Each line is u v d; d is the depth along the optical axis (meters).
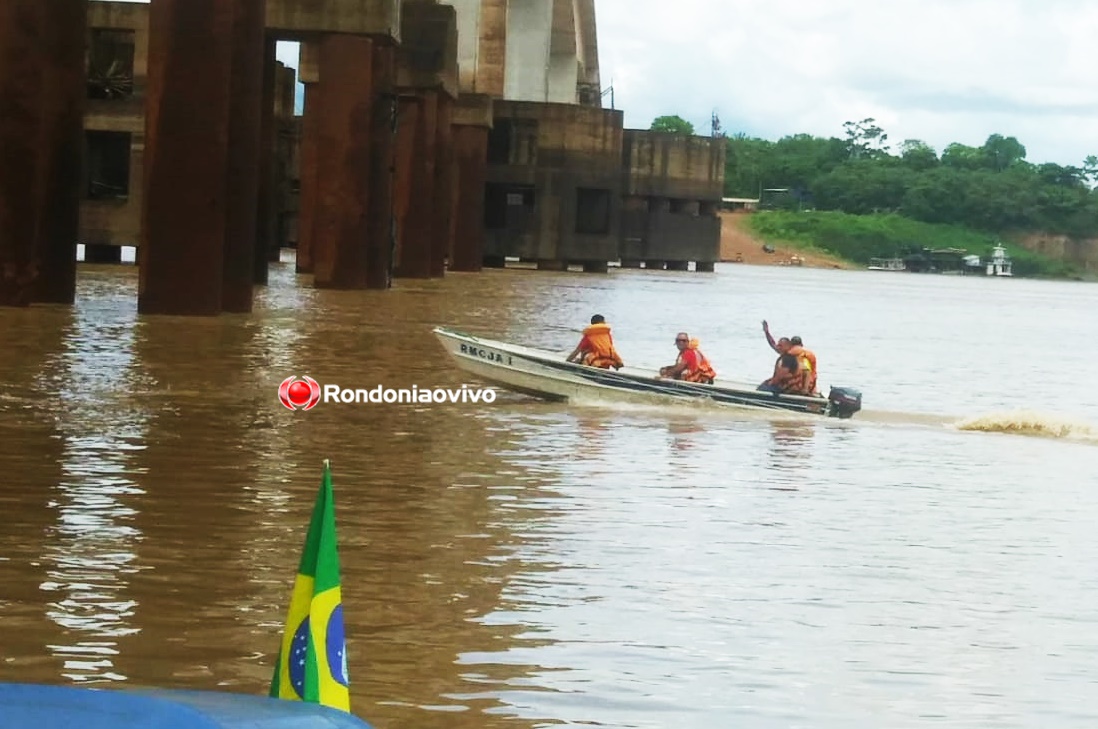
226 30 49.06
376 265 74.81
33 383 32.53
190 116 49.06
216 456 25.36
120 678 13.87
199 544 18.98
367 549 19.23
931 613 17.62
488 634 15.78
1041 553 21.30
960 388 47.28
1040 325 92.19
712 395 35.78
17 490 21.67
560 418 33.19
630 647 15.61
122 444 25.97
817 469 28.16
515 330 56.47
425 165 93.56
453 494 23.30
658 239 148.88
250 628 15.55
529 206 130.00
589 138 130.12
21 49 46.00
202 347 41.69
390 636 15.52
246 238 53.59
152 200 49.53
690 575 18.78
